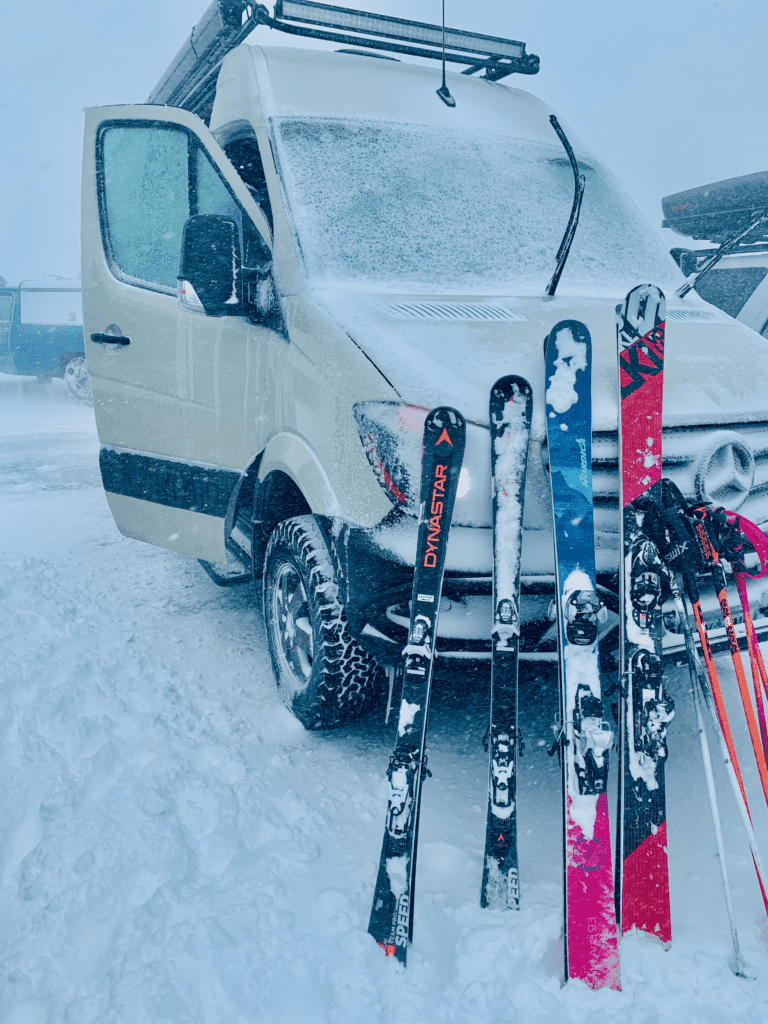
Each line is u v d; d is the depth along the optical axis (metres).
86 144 4.16
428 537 2.19
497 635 2.10
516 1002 1.75
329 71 3.61
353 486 2.48
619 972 1.79
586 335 2.33
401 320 2.67
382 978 1.84
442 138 3.54
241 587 4.63
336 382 2.58
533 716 3.11
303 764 2.79
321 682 2.73
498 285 3.06
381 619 2.43
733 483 2.48
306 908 2.02
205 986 1.76
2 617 3.46
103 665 3.21
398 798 1.99
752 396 2.63
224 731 2.93
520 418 2.25
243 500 3.50
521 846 2.34
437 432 2.21
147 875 2.11
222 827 2.31
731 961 1.81
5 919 2.02
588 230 3.46
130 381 3.99
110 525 5.91
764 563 2.08
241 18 3.65
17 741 2.66
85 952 1.92
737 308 6.64
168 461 3.82
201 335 3.52
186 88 4.57
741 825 2.35
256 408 3.21
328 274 2.97
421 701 2.07
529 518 2.33
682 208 6.96
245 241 3.31
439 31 3.85
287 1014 1.73
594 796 1.96
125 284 4.01
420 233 3.17
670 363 2.62
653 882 1.94
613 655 2.35
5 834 2.30
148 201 3.84
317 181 3.21
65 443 9.70
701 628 2.06
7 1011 1.76
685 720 2.98
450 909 2.04
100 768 2.57
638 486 2.27
